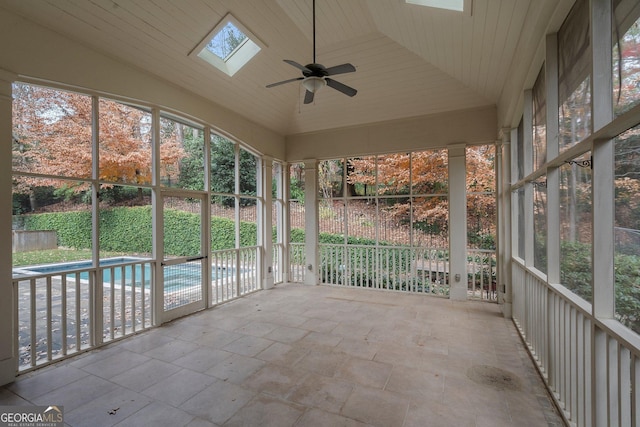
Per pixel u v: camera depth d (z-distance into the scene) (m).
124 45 3.52
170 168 4.42
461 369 2.89
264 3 3.89
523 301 3.55
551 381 2.47
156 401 2.40
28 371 2.86
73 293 4.04
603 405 1.64
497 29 2.99
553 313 2.47
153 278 4.09
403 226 5.92
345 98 5.63
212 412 2.27
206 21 3.76
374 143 5.95
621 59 1.50
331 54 4.93
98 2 3.03
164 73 4.09
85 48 3.28
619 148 1.55
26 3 2.76
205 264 4.86
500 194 4.93
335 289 6.12
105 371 2.88
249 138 5.79
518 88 3.39
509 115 4.00
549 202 2.47
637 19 1.38
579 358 1.95
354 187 6.33
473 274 5.38
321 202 6.64
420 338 3.62
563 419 2.13
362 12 4.14
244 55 4.64
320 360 3.07
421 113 5.49
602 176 1.61
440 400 2.40
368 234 6.20
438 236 5.66
